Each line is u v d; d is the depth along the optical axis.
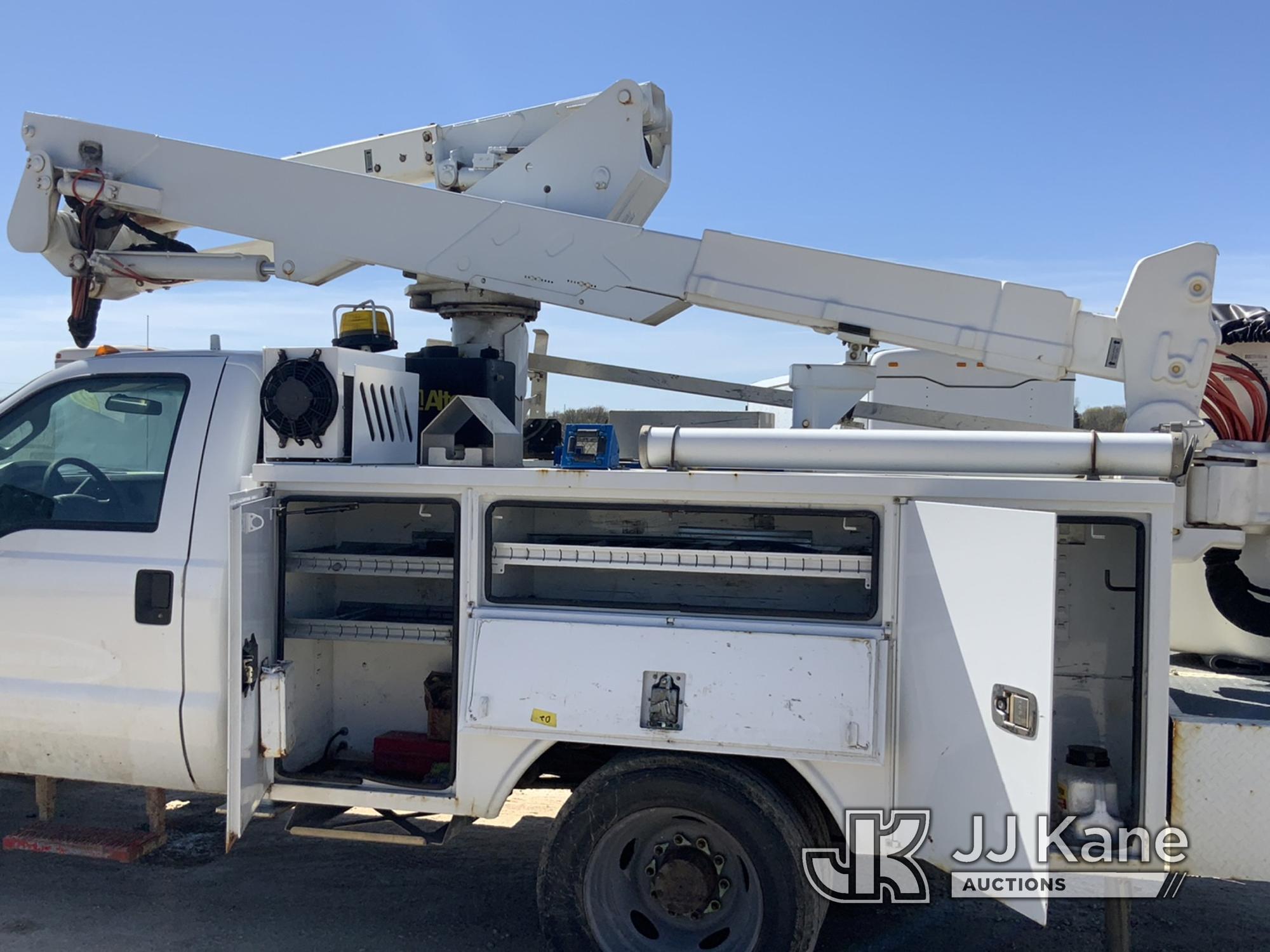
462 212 4.19
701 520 3.61
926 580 2.95
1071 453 3.01
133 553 3.58
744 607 3.42
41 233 4.33
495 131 4.87
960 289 3.78
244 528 3.28
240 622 3.24
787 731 2.96
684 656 3.08
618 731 3.06
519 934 3.82
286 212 4.30
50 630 3.61
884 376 9.54
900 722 2.99
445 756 3.62
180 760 3.52
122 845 3.83
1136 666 2.88
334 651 3.90
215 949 3.66
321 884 4.24
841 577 3.10
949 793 2.86
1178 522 3.28
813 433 3.20
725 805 3.05
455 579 3.33
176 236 5.00
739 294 3.96
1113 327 3.62
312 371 3.48
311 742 3.76
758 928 3.08
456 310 4.73
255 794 3.39
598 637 3.15
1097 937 3.88
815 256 3.90
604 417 5.96
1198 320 3.51
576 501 3.25
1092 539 3.16
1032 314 3.70
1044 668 2.52
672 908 3.20
